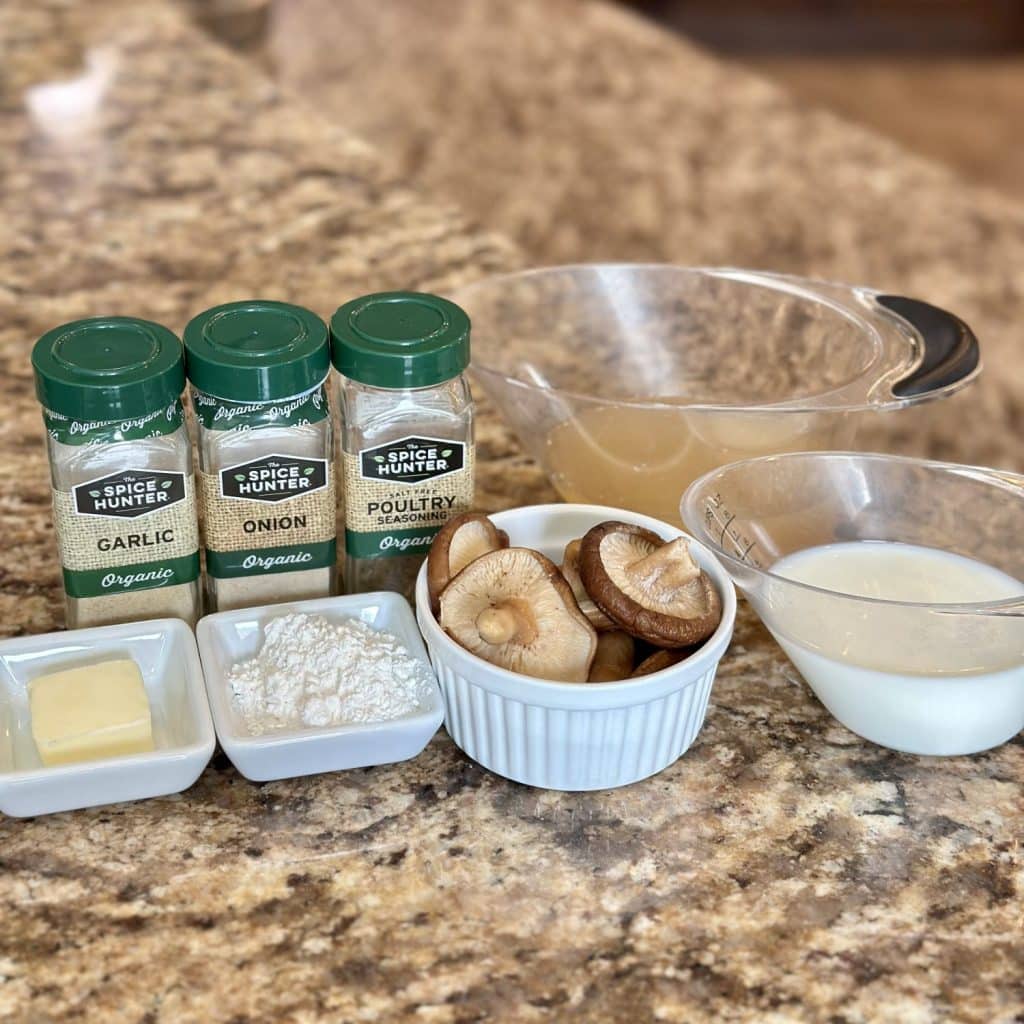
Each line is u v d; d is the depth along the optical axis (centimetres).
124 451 88
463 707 88
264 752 84
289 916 79
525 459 125
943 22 495
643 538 90
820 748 94
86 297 145
